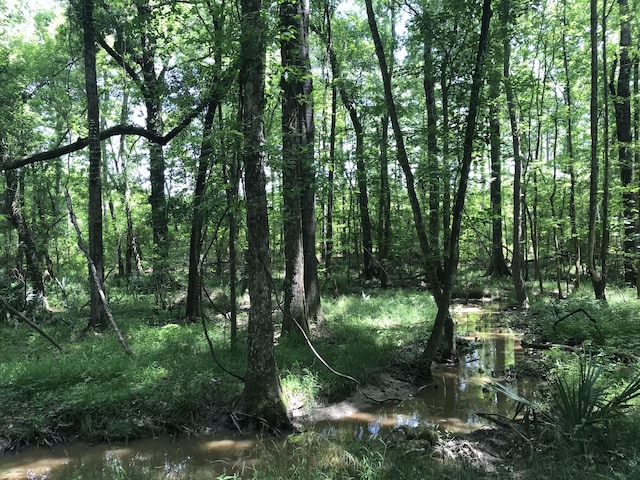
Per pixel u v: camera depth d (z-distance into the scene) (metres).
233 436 6.14
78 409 6.24
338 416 6.87
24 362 7.74
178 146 11.30
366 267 22.03
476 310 16.30
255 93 6.18
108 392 6.52
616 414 4.73
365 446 5.46
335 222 22.17
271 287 6.45
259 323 6.37
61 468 5.46
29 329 10.73
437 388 8.11
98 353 8.33
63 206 20.67
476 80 8.05
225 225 9.89
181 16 10.77
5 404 6.23
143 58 14.31
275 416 6.25
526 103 16.05
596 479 3.83
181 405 6.47
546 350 9.54
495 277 22.39
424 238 8.78
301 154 8.55
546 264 24.73
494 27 8.99
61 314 12.25
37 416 6.08
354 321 11.81
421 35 8.69
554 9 16.31
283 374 7.41
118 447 5.93
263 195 6.28
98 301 10.66
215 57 6.95
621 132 16.94
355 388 7.68
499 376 8.61
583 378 5.10
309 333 9.70
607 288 16.86
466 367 9.34
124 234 24.03
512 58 17.27
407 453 5.07
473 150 8.77
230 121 6.35
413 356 9.24
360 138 16.11
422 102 19.95
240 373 7.36
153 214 15.02
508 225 29.64
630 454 4.31
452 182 9.65
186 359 7.91
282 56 9.52
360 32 20.20
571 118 18.12
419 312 13.52
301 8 9.62
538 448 4.76
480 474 4.46
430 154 9.41
